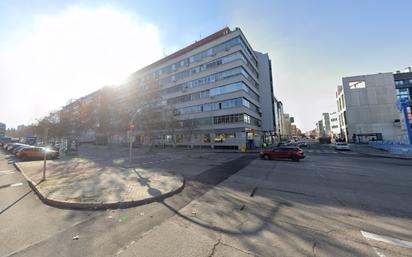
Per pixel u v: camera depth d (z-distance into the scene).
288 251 3.59
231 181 9.88
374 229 4.48
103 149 38.88
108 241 4.05
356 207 5.99
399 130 49.53
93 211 5.86
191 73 43.44
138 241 4.03
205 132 40.31
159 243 3.93
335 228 4.55
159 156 23.95
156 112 33.84
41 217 5.41
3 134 113.19
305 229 4.50
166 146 45.69
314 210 5.75
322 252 3.54
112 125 39.72
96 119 41.50
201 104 41.31
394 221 4.93
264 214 5.46
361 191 7.88
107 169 13.34
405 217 5.18
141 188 7.98
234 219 5.12
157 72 50.03
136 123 31.80
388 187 8.47
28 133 71.12
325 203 6.41
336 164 16.11
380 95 52.12
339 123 72.00
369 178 10.39
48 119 47.25
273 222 4.91
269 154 20.19
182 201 6.71
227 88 37.75
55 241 4.08
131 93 32.50
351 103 54.62
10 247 3.89
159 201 6.73
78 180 9.60
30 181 9.59
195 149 38.06
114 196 6.84
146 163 17.19
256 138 43.62
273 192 7.81
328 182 9.57
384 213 5.48
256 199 6.88
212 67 40.12
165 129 40.69
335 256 3.42
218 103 38.88
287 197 7.12
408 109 27.97
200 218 5.21
